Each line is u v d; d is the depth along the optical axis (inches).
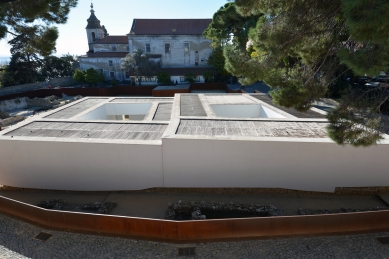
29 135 436.1
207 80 1670.8
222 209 374.0
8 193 440.8
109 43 1859.0
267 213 367.2
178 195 419.8
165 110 632.4
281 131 431.8
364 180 402.0
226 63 348.5
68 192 438.3
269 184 411.8
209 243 284.0
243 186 415.2
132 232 296.4
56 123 502.0
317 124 468.8
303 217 286.5
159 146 396.2
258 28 332.8
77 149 409.1
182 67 1797.5
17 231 305.9
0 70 1611.7
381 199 397.1
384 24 170.2
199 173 410.0
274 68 340.8
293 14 308.5
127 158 407.5
